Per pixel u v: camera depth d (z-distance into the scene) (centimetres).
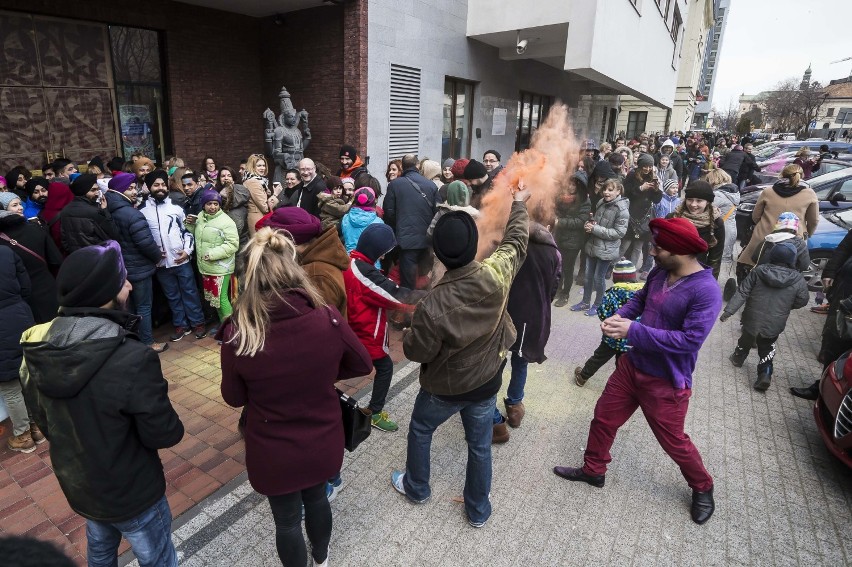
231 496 298
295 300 197
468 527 281
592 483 314
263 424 202
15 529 273
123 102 761
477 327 233
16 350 317
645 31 1241
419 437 276
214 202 470
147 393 178
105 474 179
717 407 416
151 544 201
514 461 338
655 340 259
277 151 812
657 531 282
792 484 324
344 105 852
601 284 592
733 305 443
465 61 1076
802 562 263
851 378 330
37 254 375
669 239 255
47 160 692
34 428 344
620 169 715
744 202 945
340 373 229
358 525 280
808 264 477
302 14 866
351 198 548
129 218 432
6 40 632
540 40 1068
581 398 418
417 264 564
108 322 178
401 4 876
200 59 836
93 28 709
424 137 1009
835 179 905
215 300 489
